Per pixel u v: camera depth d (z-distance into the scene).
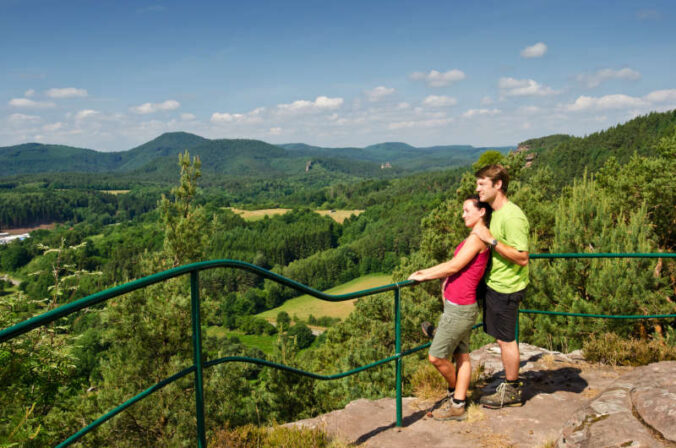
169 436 8.42
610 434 2.27
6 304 7.06
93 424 1.72
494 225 3.00
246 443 3.13
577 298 9.18
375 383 11.52
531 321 10.25
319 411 14.22
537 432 3.02
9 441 2.54
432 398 3.78
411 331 14.49
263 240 158.00
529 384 3.90
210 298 9.67
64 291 8.51
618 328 8.75
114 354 8.87
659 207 16.86
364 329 16.64
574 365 4.38
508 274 3.08
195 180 11.03
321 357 21.45
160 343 8.84
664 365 3.04
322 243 166.75
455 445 2.94
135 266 10.09
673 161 17.38
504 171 2.91
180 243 10.36
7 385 2.71
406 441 3.04
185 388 8.95
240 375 10.11
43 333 6.90
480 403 3.51
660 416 2.26
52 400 7.04
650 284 8.71
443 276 3.01
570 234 10.22
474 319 3.04
